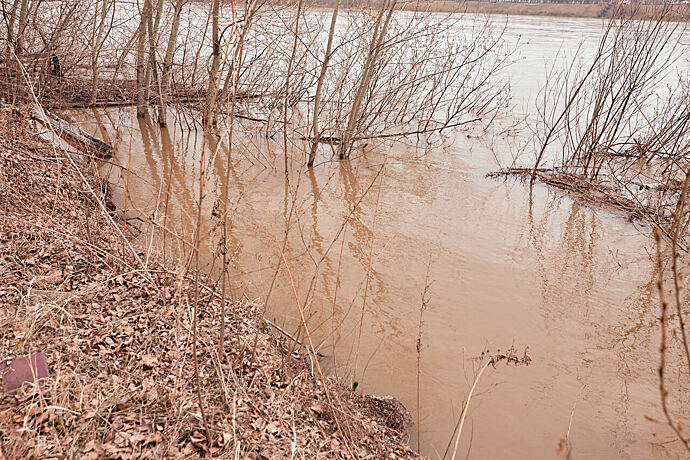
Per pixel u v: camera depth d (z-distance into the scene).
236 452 3.21
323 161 11.45
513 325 6.00
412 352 5.46
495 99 16.77
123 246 5.89
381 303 6.28
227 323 5.09
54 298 4.50
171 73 12.84
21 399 3.28
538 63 22.84
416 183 10.39
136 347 4.27
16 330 3.94
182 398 3.73
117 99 13.88
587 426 4.60
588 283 6.97
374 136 12.64
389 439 4.23
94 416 3.32
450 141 13.42
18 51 10.88
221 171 10.26
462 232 8.31
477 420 4.61
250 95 14.70
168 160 10.61
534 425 4.60
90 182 7.39
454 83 17.98
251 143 12.16
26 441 2.98
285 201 8.49
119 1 11.71
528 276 7.09
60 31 11.82
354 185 10.11
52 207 6.29
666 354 5.61
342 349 5.44
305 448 3.70
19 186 6.34
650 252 7.82
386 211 8.97
